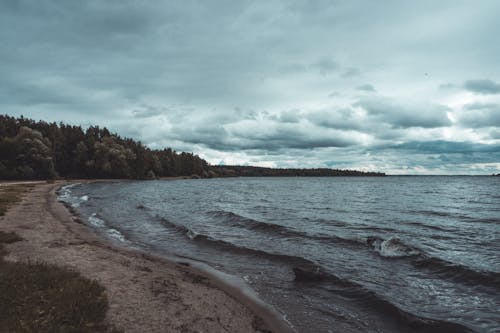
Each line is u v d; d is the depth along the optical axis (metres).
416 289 10.34
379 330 7.69
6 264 8.80
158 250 15.42
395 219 27.88
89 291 7.62
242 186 98.94
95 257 11.91
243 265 13.02
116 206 33.94
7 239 13.12
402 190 78.88
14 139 84.25
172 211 31.61
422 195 60.41
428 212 33.22
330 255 14.66
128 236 18.58
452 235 20.56
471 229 22.91
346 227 23.45
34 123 110.44
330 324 7.96
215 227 22.38
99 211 29.11
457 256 15.04
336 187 95.81
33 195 37.34
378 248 15.66
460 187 95.00
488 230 22.47
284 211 33.75
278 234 19.92
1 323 5.45
